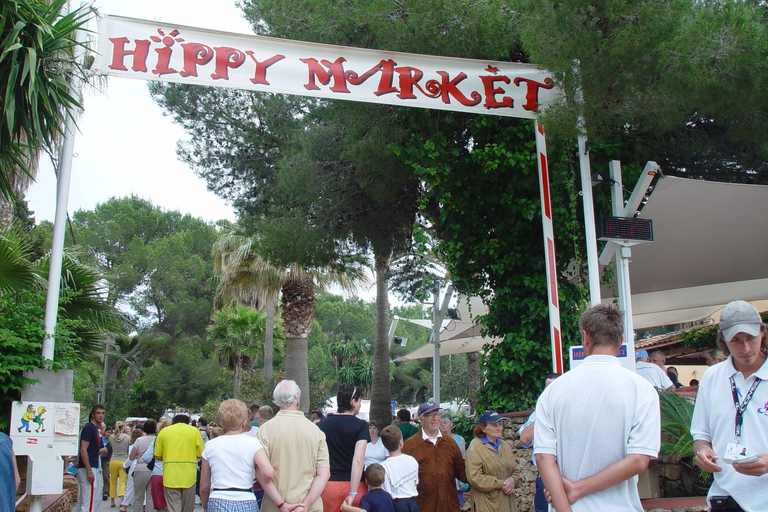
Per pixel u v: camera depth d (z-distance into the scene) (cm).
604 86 691
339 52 734
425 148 929
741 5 648
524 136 937
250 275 2177
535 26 705
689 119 922
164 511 900
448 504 616
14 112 685
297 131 1216
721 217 898
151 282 4359
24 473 762
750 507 307
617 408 277
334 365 7581
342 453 561
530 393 927
